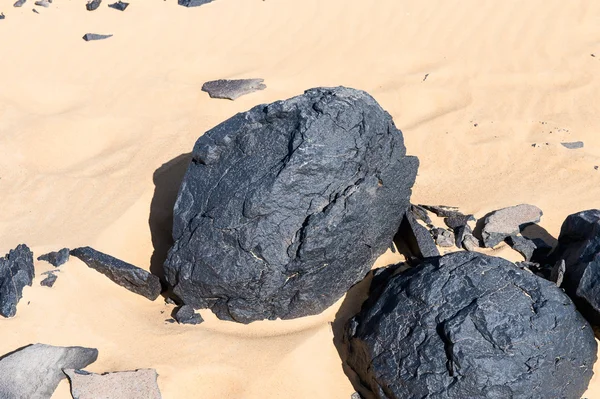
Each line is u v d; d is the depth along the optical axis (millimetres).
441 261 2549
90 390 2420
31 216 3004
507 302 2447
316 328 2631
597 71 3799
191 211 2664
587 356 2471
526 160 3303
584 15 4137
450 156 3346
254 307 2627
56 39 3986
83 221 2941
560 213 3037
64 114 3498
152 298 2721
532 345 2400
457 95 3674
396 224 2812
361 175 2637
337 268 2646
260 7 4191
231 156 2662
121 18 4125
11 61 3834
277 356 2541
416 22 4109
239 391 2486
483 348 2385
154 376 2465
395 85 3713
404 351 2441
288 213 2570
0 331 2549
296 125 2609
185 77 3785
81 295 2670
